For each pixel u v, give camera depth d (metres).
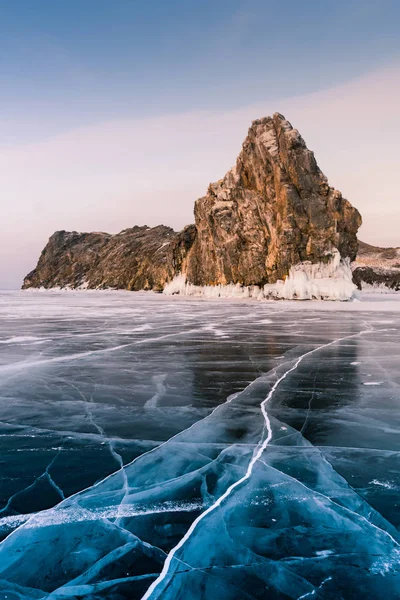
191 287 54.25
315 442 4.77
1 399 6.54
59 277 102.62
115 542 2.98
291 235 38.22
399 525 3.14
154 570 2.70
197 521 3.21
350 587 2.55
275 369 8.62
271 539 3.00
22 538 3.02
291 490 3.67
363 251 113.06
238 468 4.12
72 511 3.36
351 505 3.43
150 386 7.32
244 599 2.46
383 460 4.28
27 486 3.77
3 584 2.60
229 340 12.81
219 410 5.95
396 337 13.29
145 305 32.81
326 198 38.62
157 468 4.12
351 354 10.27
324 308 27.53
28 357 10.10
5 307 31.39
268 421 5.47
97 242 107.25
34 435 5.04
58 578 2.64
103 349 11.24
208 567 2.73
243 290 44.97
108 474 4.00
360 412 5.82
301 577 2.64
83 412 5.91
